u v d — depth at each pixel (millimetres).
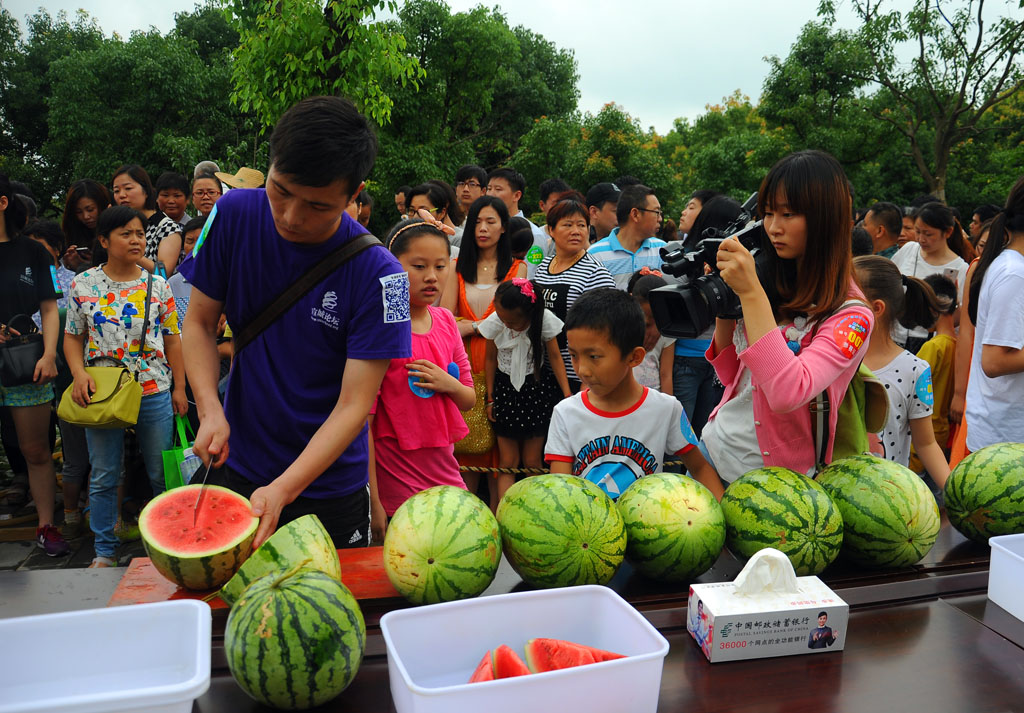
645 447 2348
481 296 4590
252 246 1947
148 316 4328
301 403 2078
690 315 1828
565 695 1136
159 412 4441
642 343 2250
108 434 4301
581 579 1617
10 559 4617
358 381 1915
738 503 1781
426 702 1074
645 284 4230
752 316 1764
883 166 23219
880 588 1724
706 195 5871
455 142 20875
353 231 1981
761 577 1501
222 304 2076
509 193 6445
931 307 3211
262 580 1284
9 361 4352
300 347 2021
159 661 1261
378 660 1412
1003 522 1915
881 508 1776
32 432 4559
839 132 20141
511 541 1646
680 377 4727
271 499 1687
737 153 22953
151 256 5281
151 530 1576
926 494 1817
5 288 4367
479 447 4398
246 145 18406
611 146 20391
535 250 5062
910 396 2762
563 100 27312
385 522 2877
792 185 1797
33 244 4496
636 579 1801
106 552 4395
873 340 2816
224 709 1264
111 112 19859
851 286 1922
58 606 1611
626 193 5191
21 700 1168
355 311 1957
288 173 1591
